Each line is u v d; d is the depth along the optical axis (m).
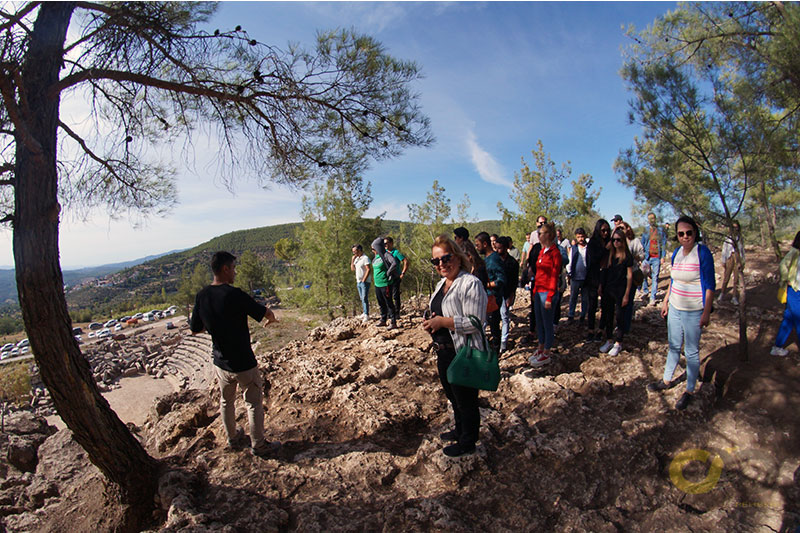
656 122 4.95
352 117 4.67
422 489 3.27
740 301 4.66
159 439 4.74
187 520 3.01
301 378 5.66
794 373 4.26
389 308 7.84
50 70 3.29
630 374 4.82
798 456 3.23
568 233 18.81
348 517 3.04
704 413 3.87
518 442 3.69
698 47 5.86
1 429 7.91
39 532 3.75
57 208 3.24
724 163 4.66
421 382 5.32
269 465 3.73
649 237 8.38
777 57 4.54
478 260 5.51
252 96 4.20
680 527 2.74
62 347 3.23
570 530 2.75
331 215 22.41
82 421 3.34
